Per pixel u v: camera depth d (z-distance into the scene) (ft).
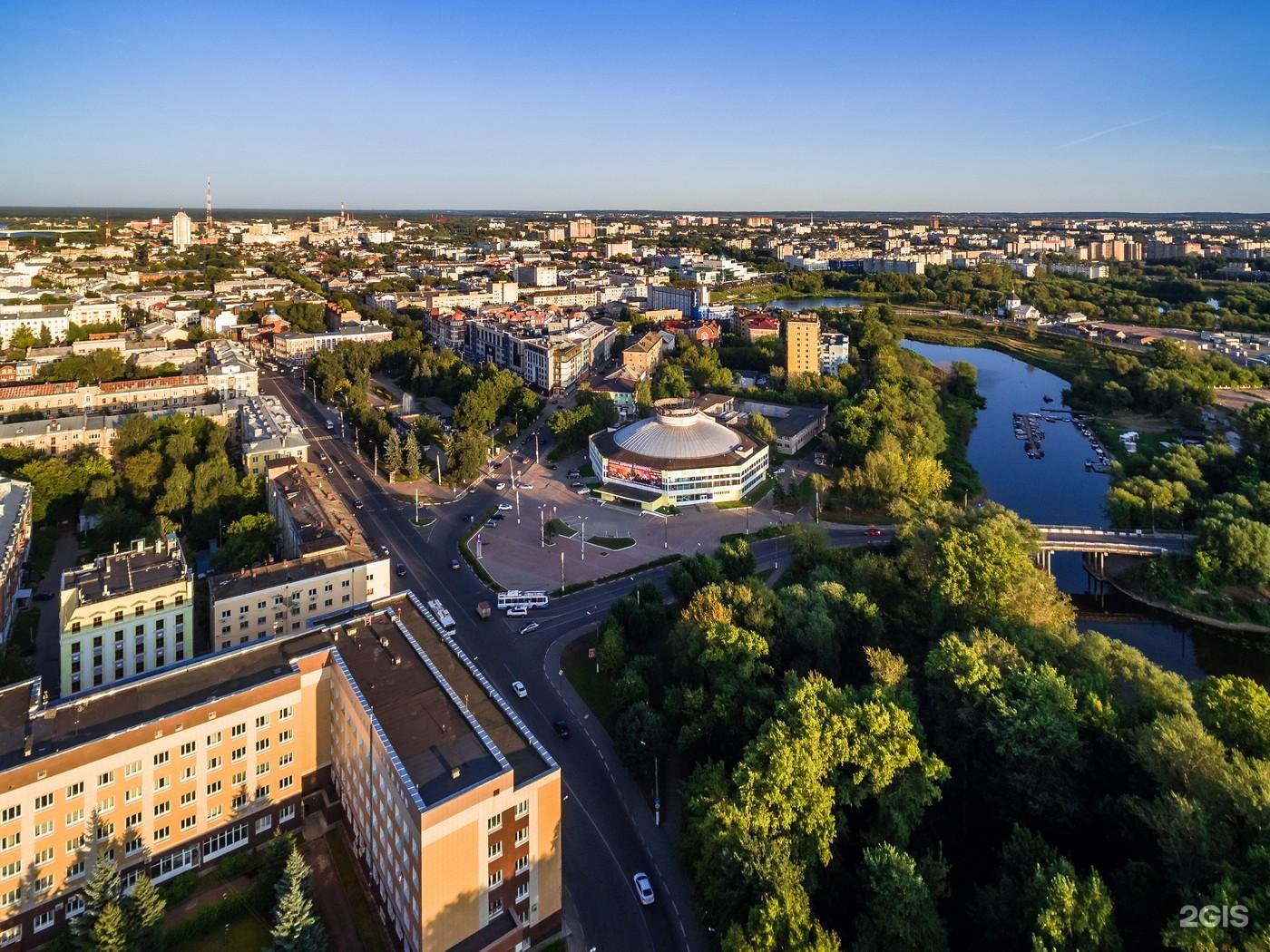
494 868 345.10
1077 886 306.96
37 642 604.08
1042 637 498.69
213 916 374.43
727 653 483.10
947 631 557.33
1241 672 653.30
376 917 378.94
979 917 340.18
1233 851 319.88
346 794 424.46
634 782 469.98
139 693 404.36
